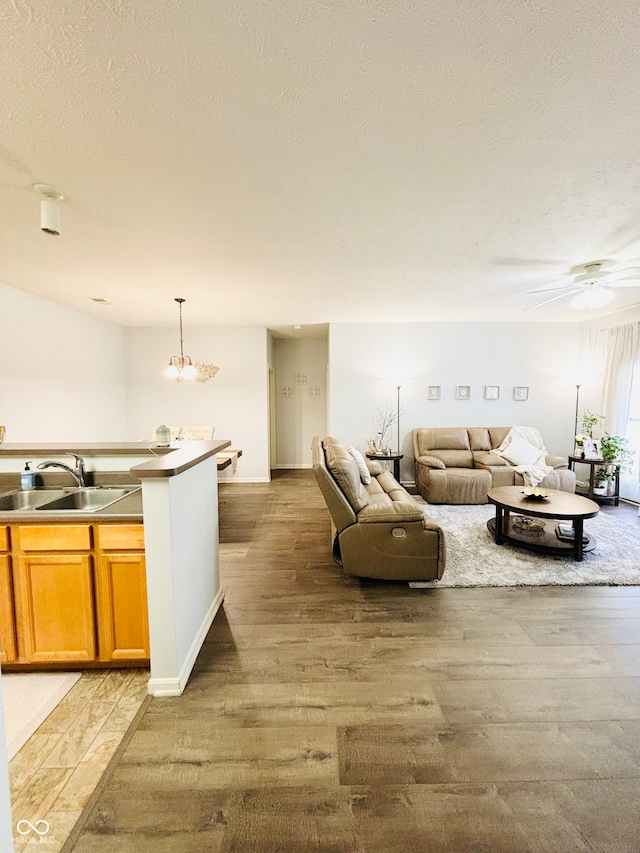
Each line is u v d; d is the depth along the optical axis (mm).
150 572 1651
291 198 1953
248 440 6016
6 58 1101
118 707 1627
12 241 2479
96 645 1795
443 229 2369
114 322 5480
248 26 1022
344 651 1957
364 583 2686
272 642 2035
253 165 1657
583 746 1417
